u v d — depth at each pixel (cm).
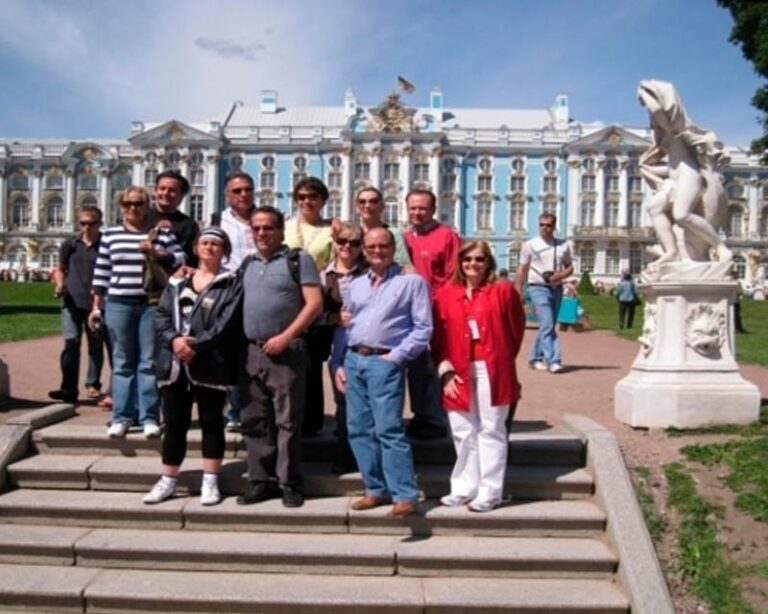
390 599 481
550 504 571
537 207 7256
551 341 1127
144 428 640
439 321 566
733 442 633
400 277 554
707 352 690
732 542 528
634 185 7162
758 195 7412
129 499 579
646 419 682
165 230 654
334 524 551
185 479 589
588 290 5216
